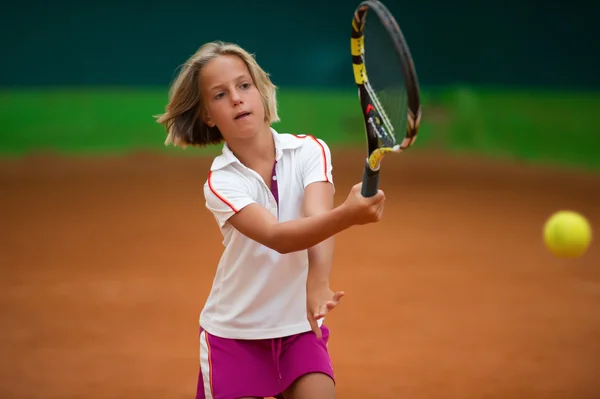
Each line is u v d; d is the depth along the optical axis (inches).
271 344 404.8
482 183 1918.1
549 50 2490.2
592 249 1188.5
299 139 412.8
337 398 620.7
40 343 763.4
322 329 420.2
